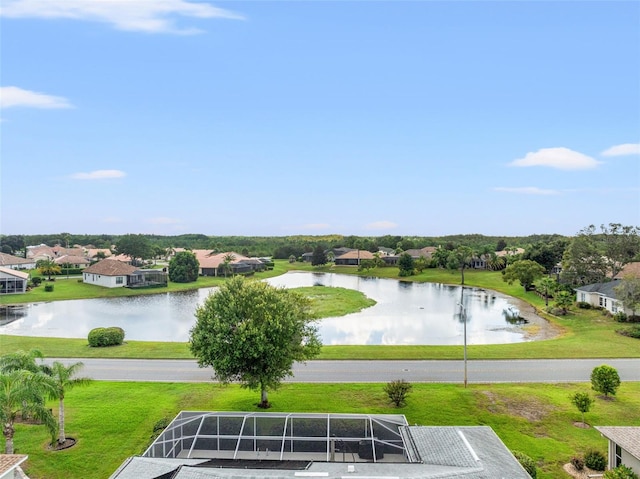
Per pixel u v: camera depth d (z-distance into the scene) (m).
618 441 25.88
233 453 27.97
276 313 36.00
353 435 28.31
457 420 35.59
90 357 53.03
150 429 34.12
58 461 29.81
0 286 107.50
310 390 41.88
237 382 44.19
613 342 59.38
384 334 69.44
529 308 91.19
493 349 56.22
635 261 102.56
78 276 147.38
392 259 187.38
